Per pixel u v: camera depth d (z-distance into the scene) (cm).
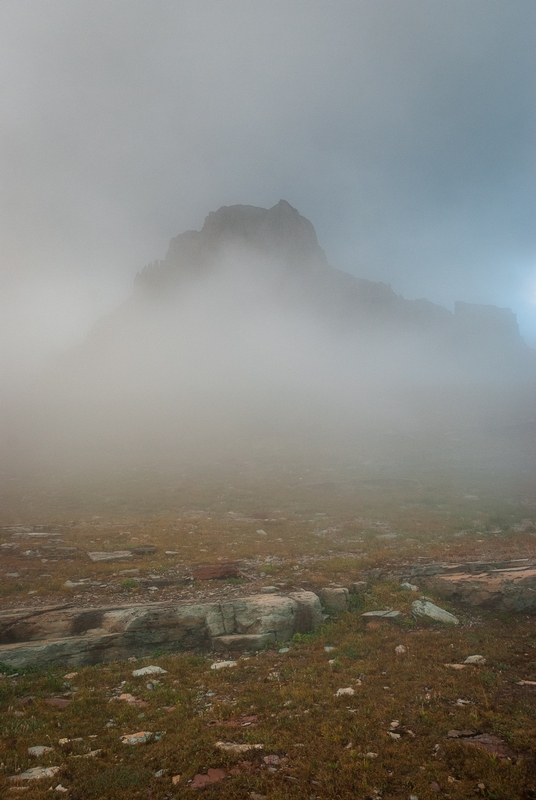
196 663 1340
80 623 1444
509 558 2319
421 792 711
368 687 1122
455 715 945
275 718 979
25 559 2188
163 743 878
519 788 709
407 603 1730
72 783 747
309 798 713
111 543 2594
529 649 1346
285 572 2086
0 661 1242
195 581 1938
